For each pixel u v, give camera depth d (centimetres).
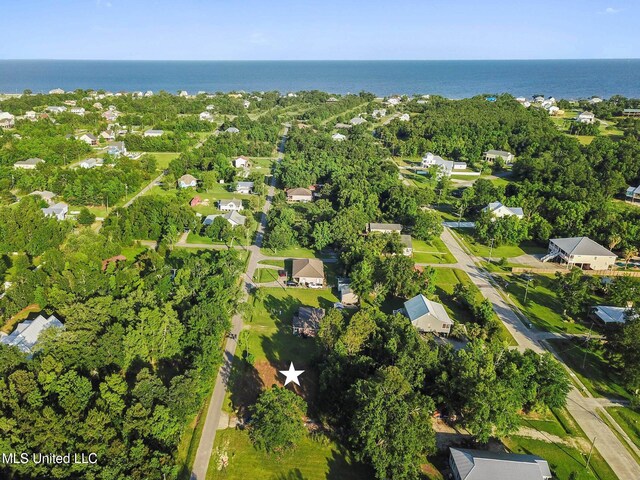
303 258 10962
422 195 15025
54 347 6206
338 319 7281
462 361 6362
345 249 11012
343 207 13900
